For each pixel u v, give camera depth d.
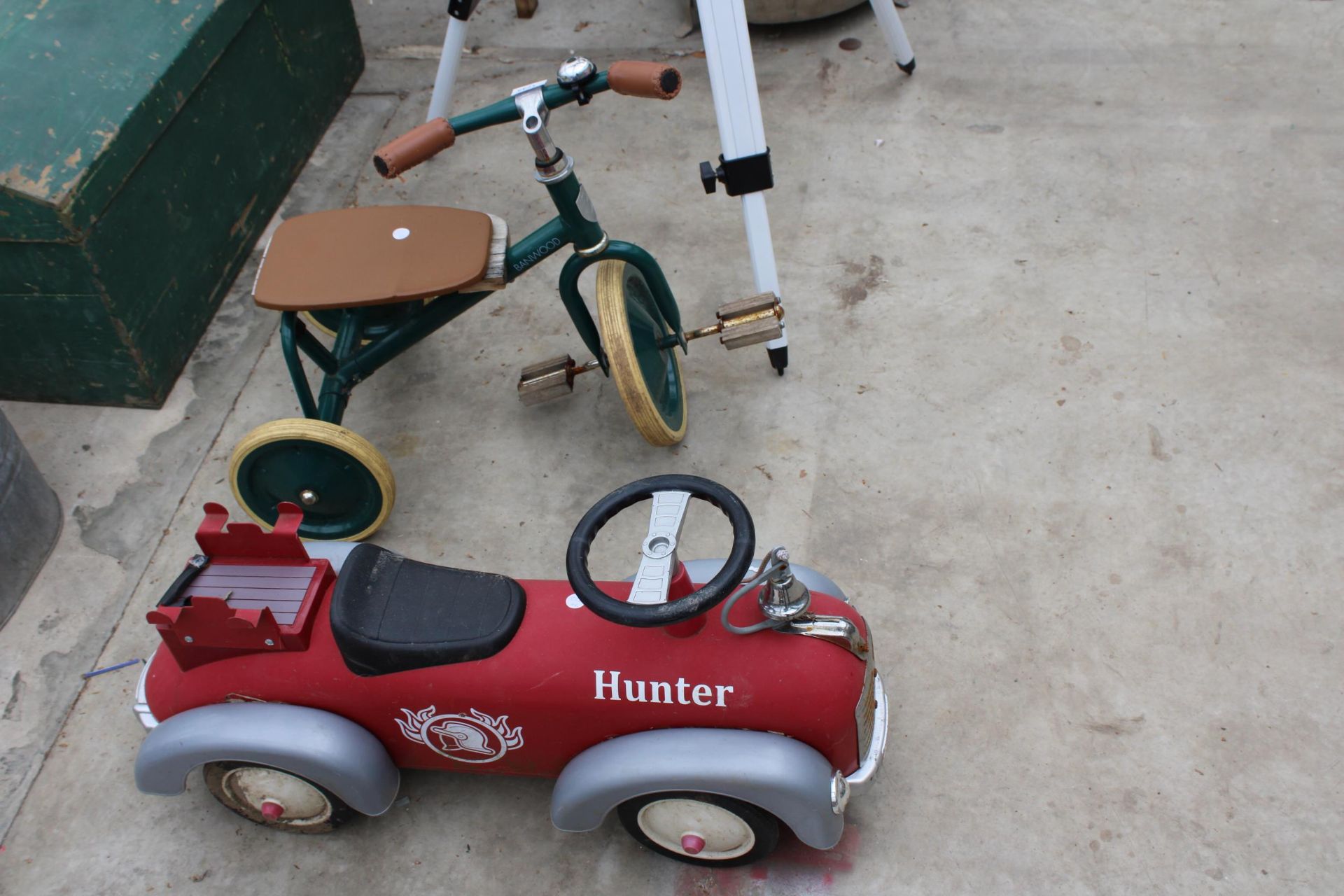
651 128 3.90
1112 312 3.04
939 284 3.19
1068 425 2.75
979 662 2.28
